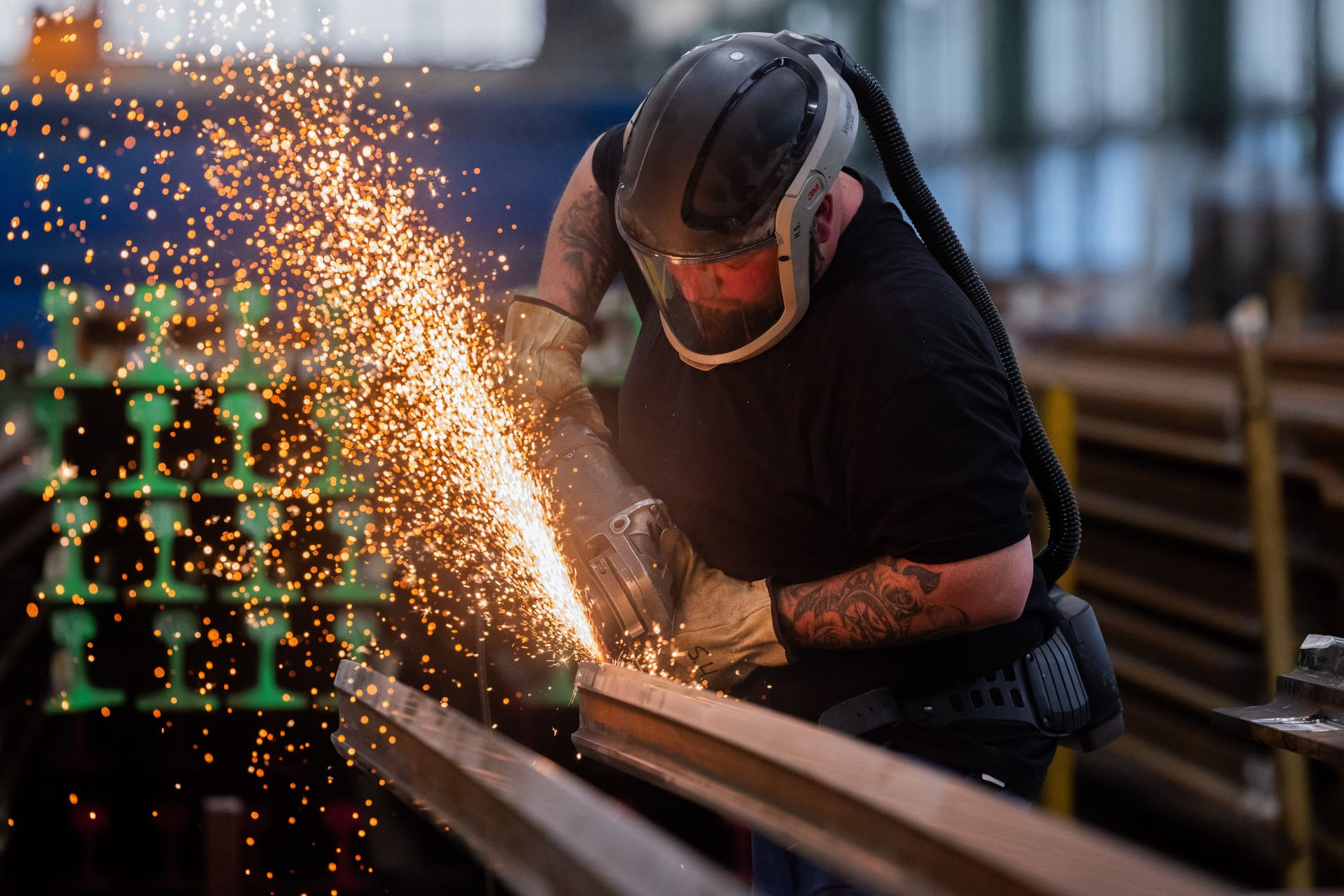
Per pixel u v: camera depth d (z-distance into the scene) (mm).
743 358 2396
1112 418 7438
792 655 2424
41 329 4957
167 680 3961
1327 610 5562
